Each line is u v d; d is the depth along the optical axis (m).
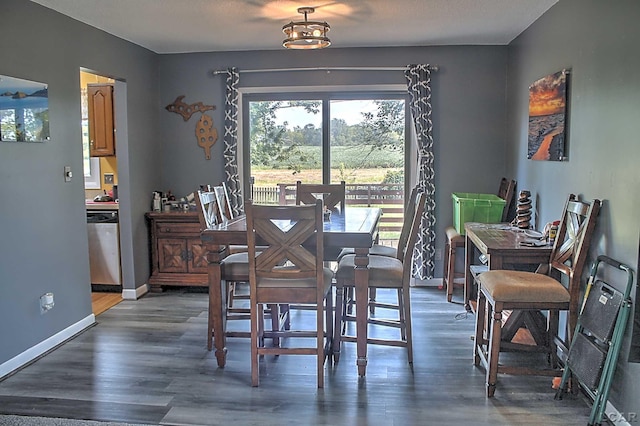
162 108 5.53
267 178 5.67
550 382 3.15
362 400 2.94
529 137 4.25
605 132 2.88
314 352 3.08
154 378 3.24
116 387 3.11
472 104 5.21
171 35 4.63
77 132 4.07
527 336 3.74
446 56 5.19
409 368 3.36
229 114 5.40
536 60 4.18
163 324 4.26
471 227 4.23
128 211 4.95
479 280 3.23
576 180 3.30
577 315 2.89
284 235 2.97
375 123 5.50
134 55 4.98
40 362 3.49
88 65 4.22
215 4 3.70
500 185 5.18
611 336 2.52
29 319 3.51
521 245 3.43
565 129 3.48
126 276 5.00
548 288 2.90
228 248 3.72
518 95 4.73
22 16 3.43
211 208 3.95
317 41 3.98
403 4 3.73
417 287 5.39
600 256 2.80
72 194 4.00
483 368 3.36
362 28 4.45
